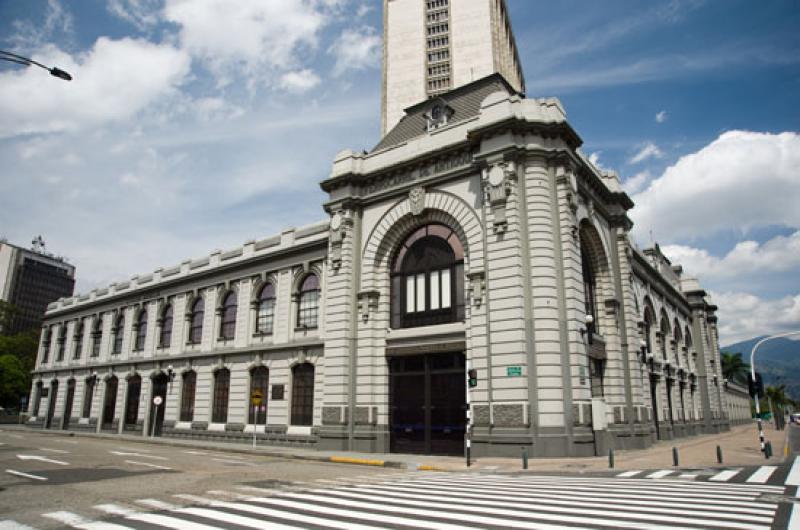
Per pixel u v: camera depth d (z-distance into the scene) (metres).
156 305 42.25
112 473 15.82
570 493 12.42
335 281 28.38
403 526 8.66
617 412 26.88
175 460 20.77
